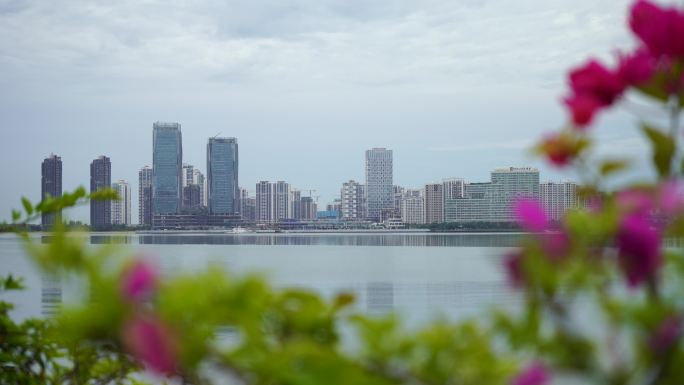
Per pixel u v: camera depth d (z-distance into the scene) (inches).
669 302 49.1
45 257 41.8
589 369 49.7
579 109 54.6
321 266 4180.6
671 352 48.2
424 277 3127.5
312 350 47.8
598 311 49.5
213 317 43.6
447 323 55.6
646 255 49.8
